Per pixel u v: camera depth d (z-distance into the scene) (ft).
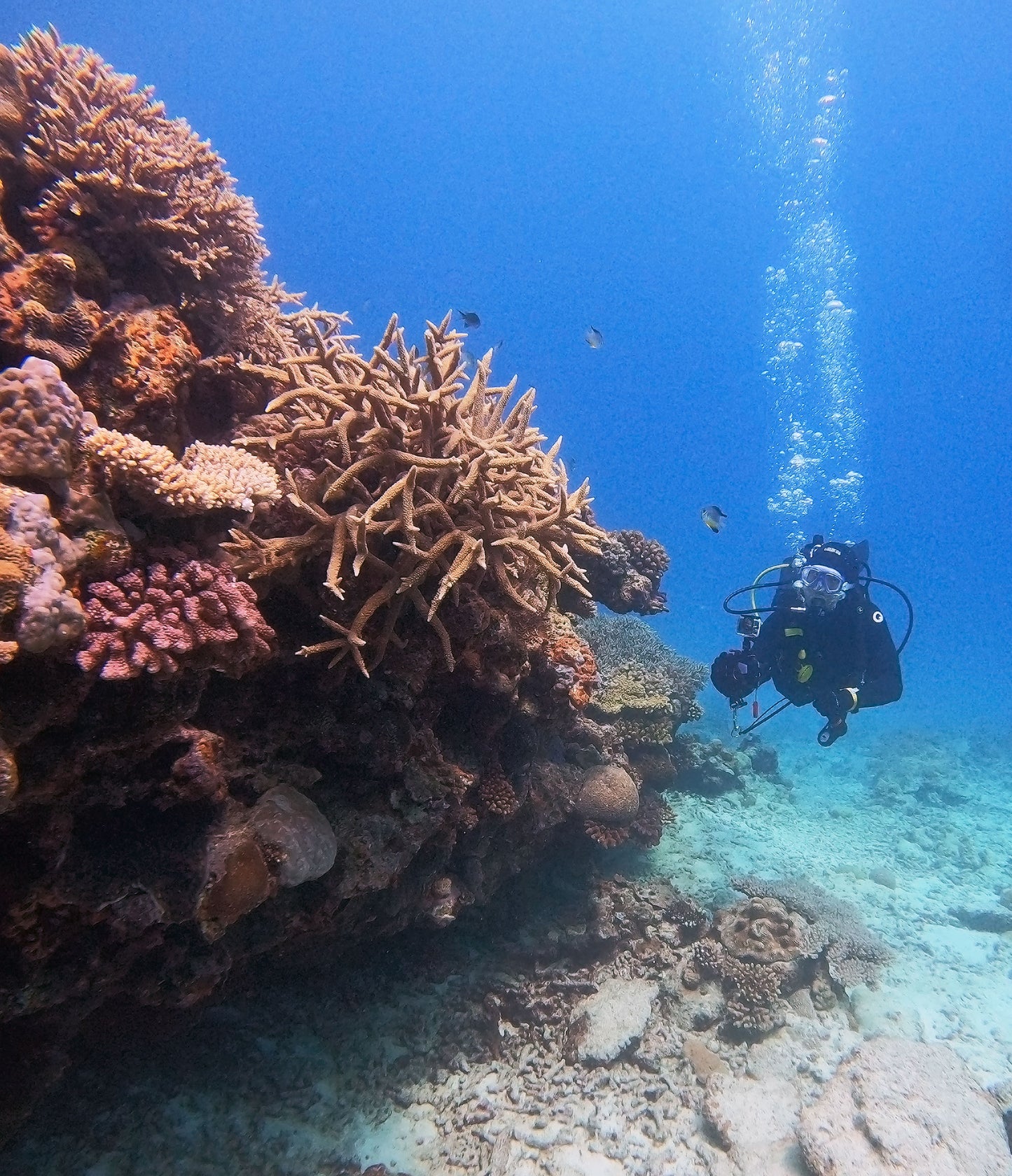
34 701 7.19
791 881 24.20
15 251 9.54
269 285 14.85
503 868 16.98
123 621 7.47
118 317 10.01
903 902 27.02
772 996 18.06
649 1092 15.80
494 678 13.26
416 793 12.23
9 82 10.44
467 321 29.19
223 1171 12.53
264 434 11.35
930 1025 19.39
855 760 55.98
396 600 11.10
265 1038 14.76
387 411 10.80
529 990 17.34
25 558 6.48
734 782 35.06
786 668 24.45
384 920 14.01
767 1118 15.52
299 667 11.18
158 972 9.69
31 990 8.41
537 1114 15.05
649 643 31.58
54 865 8.11
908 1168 13.67
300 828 10.27
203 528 9.36
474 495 11.28
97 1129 12.50
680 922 20.20
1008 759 58.08
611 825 20.22
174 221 10.87
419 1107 14.65
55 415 7.34
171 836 9.22
